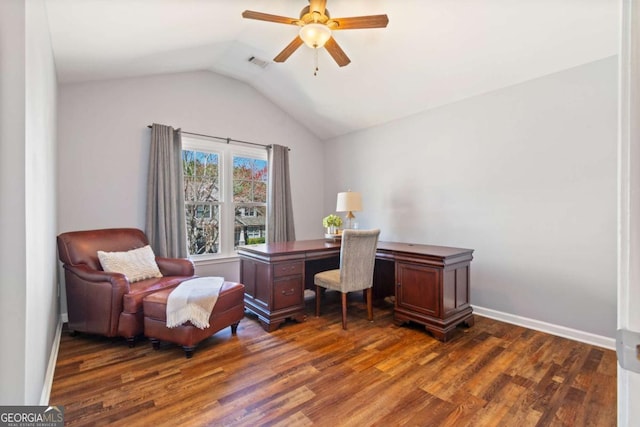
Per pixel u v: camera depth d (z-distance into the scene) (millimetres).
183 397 1764
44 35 1692
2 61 1104
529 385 1898
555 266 2686
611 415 1622
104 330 2408
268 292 2824
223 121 3951
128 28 2250
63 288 2904
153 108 3406
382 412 1646
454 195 3385
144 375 1997
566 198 2619
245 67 3703
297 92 4043
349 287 2895
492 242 3080
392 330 2801
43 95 1658
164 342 2510
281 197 4375
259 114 4305
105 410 1643
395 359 2232
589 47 2361
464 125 3291
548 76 2693
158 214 3273
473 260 3230
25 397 1147
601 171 2445
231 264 4027
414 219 3785
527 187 2838
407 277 2855
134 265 2793
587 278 2518
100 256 2674
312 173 4945
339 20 2061
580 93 2531
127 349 2375
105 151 3104
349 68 3283
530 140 2811
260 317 2906
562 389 1855
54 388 1838
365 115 4074
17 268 1125
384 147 4148
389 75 3221
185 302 2281
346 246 2824
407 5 2365
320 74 3531
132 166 3260
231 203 4051
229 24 2699
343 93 3758
